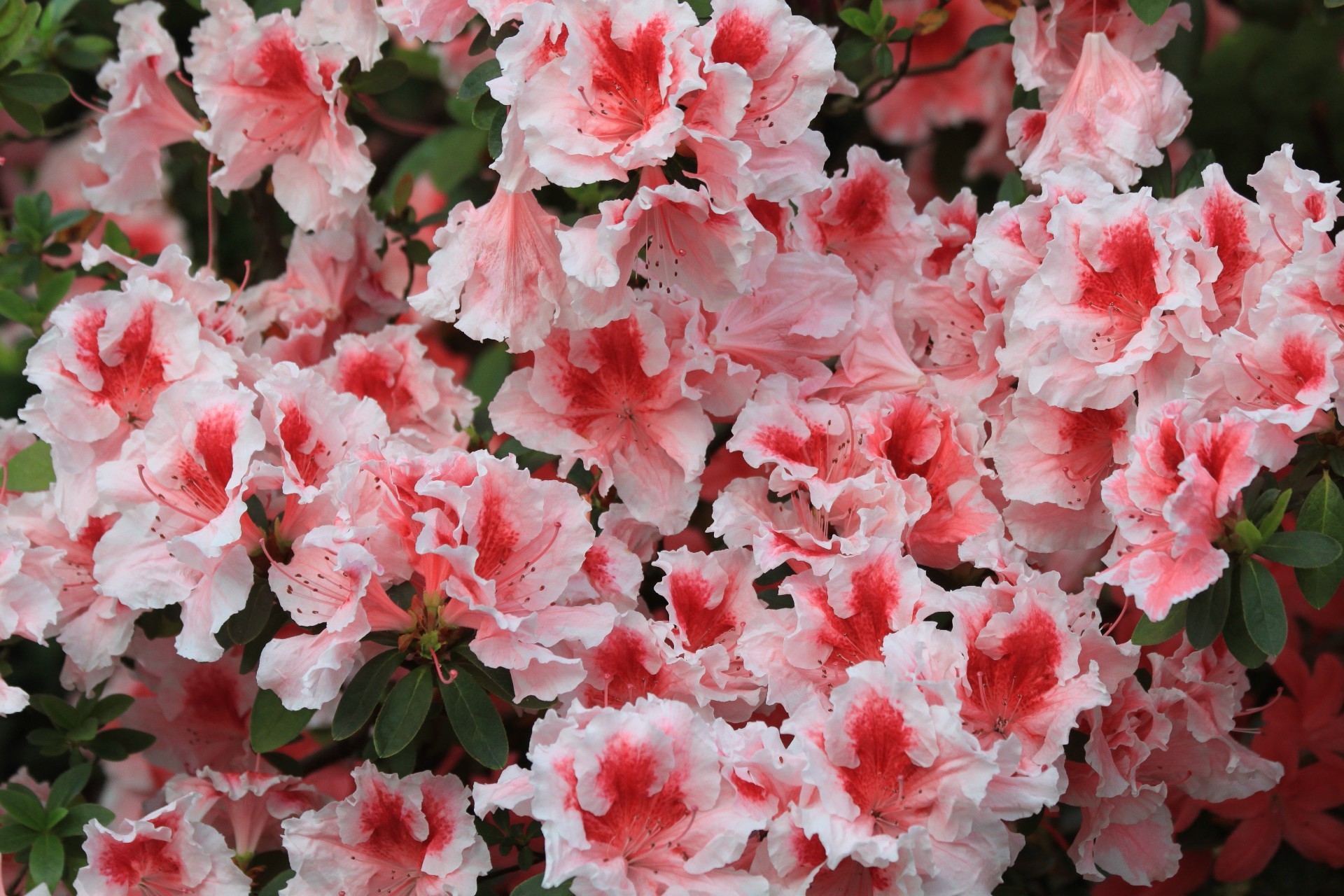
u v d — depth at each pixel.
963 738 1.24
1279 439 1.26
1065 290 1.32
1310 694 1.47
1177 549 1.25
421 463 1.28
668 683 1.32
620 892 1.22
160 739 1.43
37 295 1.54
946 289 1.40
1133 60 1.43
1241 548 1.27
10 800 1.36
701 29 1.27
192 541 1.28
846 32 1.53
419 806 1.30
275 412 1.31
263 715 1.33
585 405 1.36
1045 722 1.28
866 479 1.33
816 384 1.37
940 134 1.83
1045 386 1.31
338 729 1.29
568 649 1.32
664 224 1.29
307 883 1.30
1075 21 1.44
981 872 1.25
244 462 1.29
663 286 1.30
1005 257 1.36
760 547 1.32
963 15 1.76
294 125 1.46
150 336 1.34
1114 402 1.31
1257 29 1.68
